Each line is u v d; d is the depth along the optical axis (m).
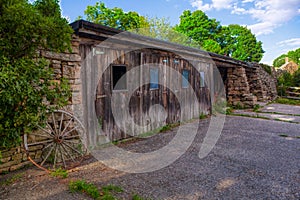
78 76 3.51
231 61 8.02
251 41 23.73
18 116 2.07
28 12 2.09
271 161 3.19
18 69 2.01
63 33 2.42
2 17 2.02
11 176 2.66
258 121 6.46
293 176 2.66
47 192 2.25
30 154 3.00
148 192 2.27
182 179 2.61
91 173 2.80
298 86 14.95
